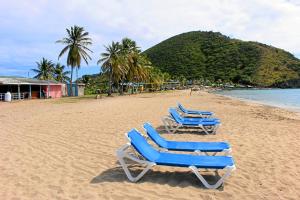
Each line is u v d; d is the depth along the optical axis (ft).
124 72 183.11
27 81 143.43
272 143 28.22
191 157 18.10
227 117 49.49
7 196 15.51
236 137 31.22
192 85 424.05
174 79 426.51
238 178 18.29
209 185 16.67
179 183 17.39
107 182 17.46
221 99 122.72
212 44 553.64
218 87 432.66
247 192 16.15
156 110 59.72
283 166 20.72
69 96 170.91
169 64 523.29
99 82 252.01
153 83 258.98
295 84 455.22
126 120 43.70
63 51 167.73
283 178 18.34
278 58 508.94
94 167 20.25
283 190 16.46
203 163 16.83
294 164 21.22
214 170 19.67
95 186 16.84
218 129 36.55
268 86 450.30
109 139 29.37
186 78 483.10
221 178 16.61
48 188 16.58
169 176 18.53
